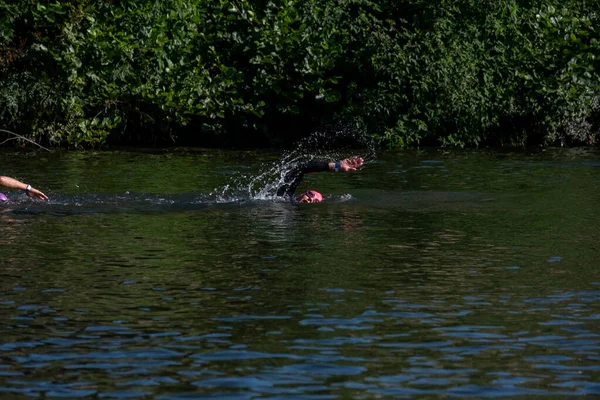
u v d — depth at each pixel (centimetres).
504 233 1562
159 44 3153
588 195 2041
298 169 1939
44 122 3075
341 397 815
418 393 826
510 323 1034
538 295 1153
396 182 2270
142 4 3203
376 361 908
